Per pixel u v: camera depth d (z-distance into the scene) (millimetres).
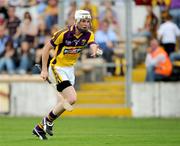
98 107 55875
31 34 57000
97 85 56312
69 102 28422
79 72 56406
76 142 28547
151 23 56219
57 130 38844
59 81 28797
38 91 56250
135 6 56156
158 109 55031
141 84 55125
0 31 57594
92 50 28203
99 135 33906
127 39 54594
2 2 57500
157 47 55219
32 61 56906
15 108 56750
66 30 28375
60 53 28766
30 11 57062
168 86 54781
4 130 38844
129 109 55219
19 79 56719
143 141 29484
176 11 55719
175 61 55281
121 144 27516
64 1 55188
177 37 55531
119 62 55906
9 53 57438
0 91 56906
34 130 29953
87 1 55625
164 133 36031
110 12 56562
